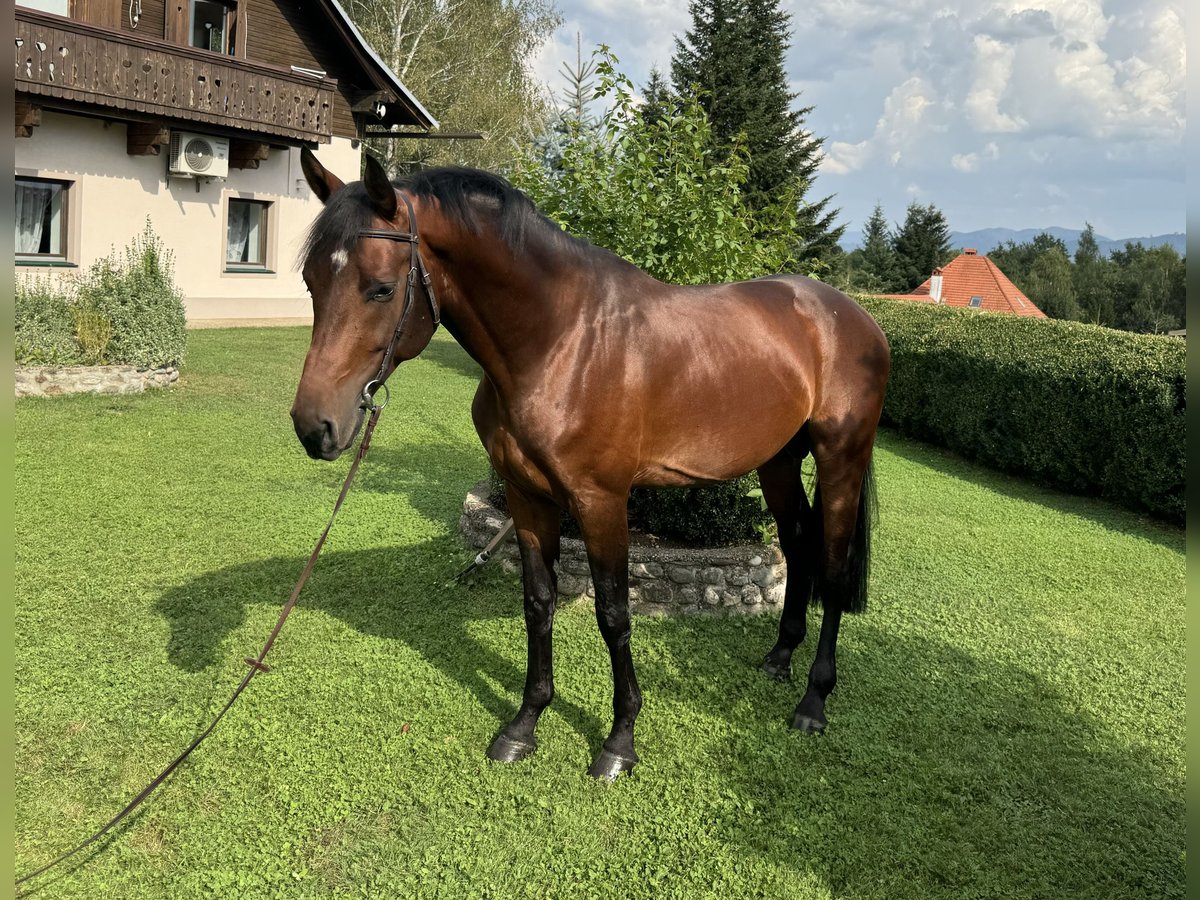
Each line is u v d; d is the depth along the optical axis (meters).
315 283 2.23
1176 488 6.69
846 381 3.33
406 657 3.62
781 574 4.42
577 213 4.73
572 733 3.11
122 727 2.98
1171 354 6.80
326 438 2.19
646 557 4.25
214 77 12.92
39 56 10.78
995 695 3.61
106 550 4.66
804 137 25.52
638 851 2.50
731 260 4.62
